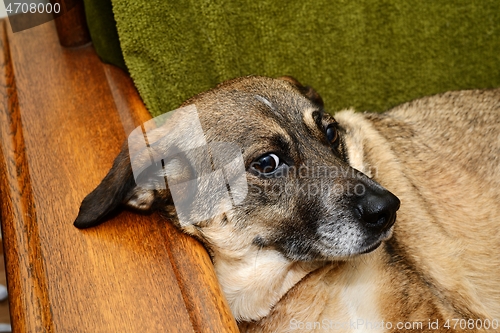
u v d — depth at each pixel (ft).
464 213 2.30
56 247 1.77
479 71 2.62
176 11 2.21
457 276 2.17
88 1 2.17
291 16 2.39
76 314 1.66
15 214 1.82
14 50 2.23
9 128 2.00
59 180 1.90
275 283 2.10
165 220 1.92
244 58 2.37
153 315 1.67
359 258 2.09
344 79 2.52
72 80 2.17
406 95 2.60
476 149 2.38
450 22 2.54
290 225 2.06
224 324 1.67
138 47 2.16
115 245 1.78
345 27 2.45
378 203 1.98
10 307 1.69
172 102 2.23
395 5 2.48
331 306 2.08
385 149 2.32
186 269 1.74
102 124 2.03
